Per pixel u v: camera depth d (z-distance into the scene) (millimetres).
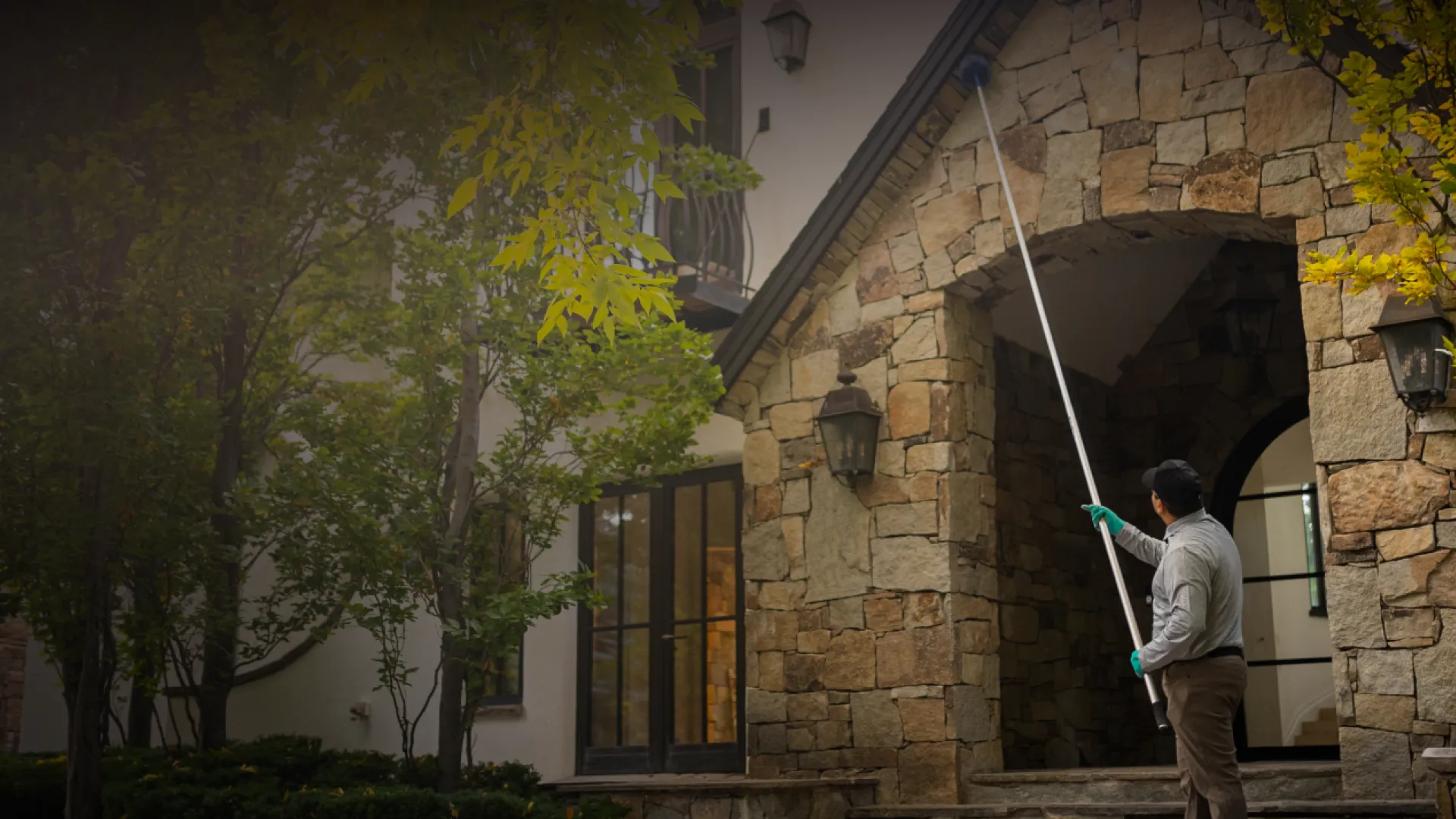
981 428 6914
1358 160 4594
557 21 4188
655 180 4543
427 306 6918
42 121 6227
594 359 6910
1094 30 6406
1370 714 5188
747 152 9078
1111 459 8703
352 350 8383
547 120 4391
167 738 10188
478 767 7371
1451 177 4375
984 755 6453
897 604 6578
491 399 9453
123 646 6887
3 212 5898
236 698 10055
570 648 8820
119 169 5949
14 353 5945
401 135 7336
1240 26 6012
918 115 6703
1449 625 5070
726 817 6078
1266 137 5875
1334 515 5406
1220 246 8461
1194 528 4281
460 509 6910
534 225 4586
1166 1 6223
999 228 6578
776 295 7090
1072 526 8219
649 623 8516
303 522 7312
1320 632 8016
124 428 5910
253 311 6762
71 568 6016
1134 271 7895
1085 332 8227
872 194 6918
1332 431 5469
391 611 6711
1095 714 8117
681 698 8273
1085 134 6359
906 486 6668
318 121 6676
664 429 7070
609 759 8508
